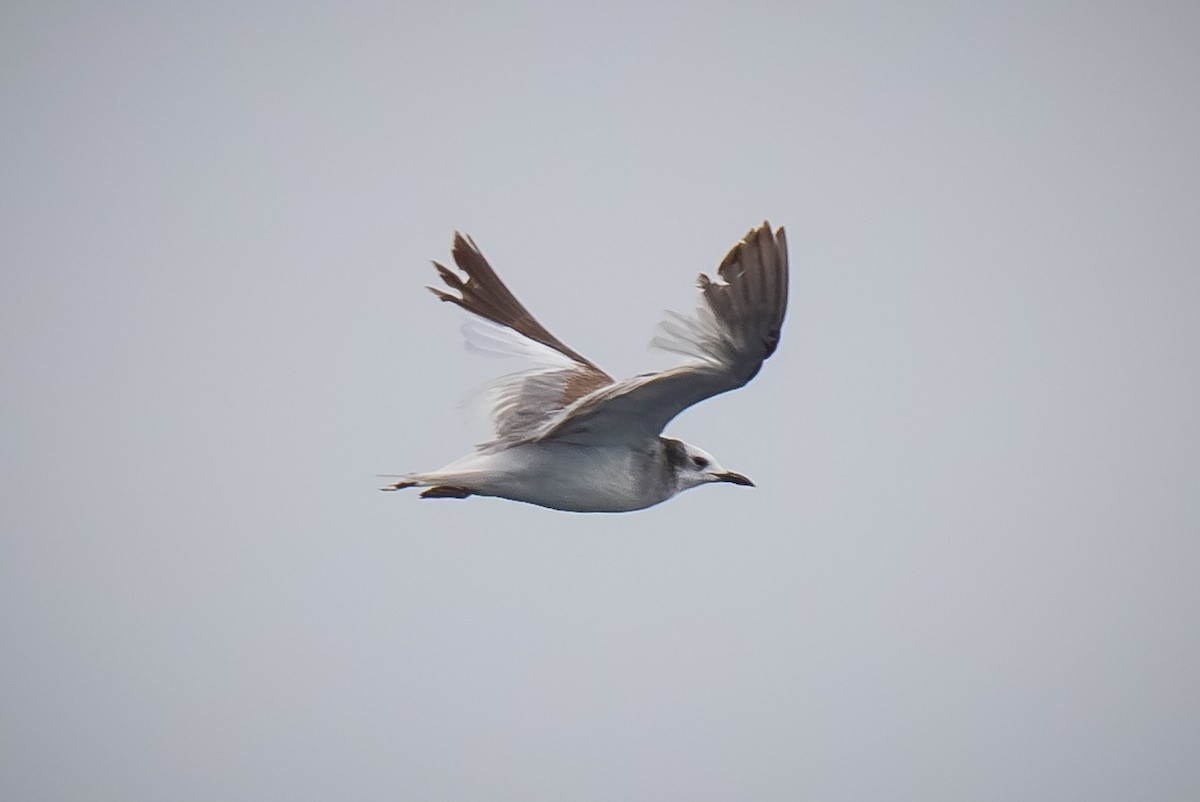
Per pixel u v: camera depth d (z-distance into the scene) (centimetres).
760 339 1193
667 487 1493
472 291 1589
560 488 1413
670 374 1225
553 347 1584
